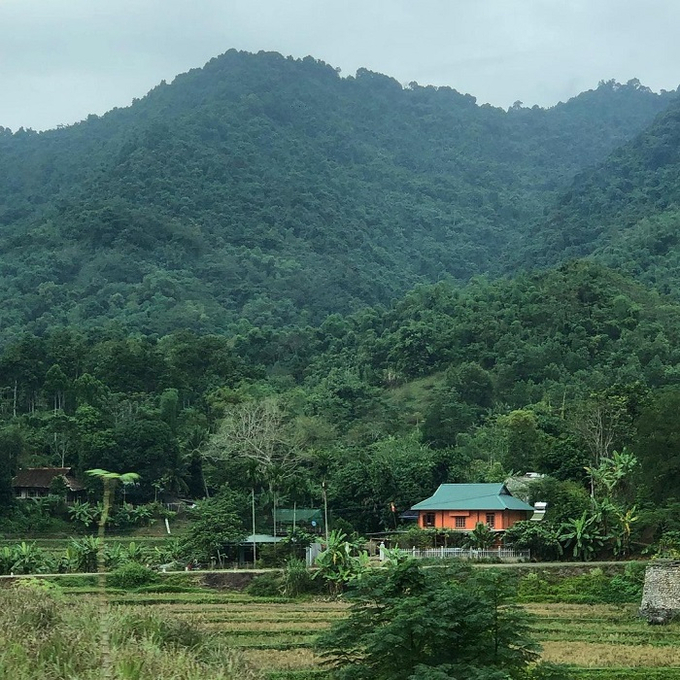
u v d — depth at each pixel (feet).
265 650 166.40
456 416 465.88
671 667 156.97
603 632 189.78
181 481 403.75
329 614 206.80
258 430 394.52
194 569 276.82
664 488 265.95
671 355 534.37
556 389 484.74
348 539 288.51
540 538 258.57
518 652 107.96
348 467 341.41
